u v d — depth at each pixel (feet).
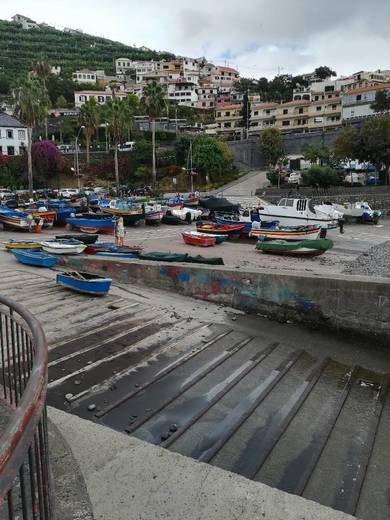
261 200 176.45
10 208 111.04
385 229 120.88
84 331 32.24
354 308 33.73
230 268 40.47
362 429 22.49
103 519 11.37
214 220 107.65
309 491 17.85
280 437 21.17
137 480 12.89
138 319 35.47
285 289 36.68
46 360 8.65
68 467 13.39
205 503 11.94
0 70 437.99
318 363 29.78
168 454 14.20
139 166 240.94
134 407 22.58
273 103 315.99
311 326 35.76
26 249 61.77
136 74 472.85
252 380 26.63
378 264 67.15
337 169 220.23
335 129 263.29
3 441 5.85
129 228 108.58
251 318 37.47
